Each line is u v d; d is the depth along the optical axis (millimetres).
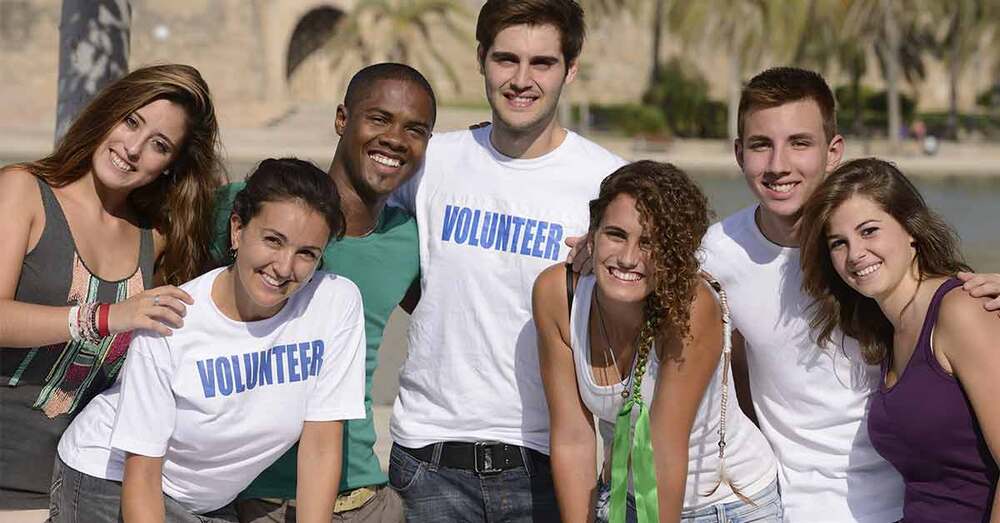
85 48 5145
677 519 3609
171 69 3854
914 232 3525
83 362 3865
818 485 3842
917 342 3492
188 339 3475
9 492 3922
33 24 43969
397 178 4016
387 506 4062
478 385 4094
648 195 3352
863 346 3684
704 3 40500
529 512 4145
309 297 3646
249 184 3467
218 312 3506
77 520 3650
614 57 51781
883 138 45500
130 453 3465
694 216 3395
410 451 4199
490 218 4113
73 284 3793
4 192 3732
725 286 3980
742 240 3959
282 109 44531
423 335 4191
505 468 4105
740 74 41125
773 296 3891
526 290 4055
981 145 45125
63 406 3898
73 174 3859
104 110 3783
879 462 3775
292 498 3906
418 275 4273
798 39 39875
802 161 3775
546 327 3734
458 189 4180
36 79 44188
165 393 3467
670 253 3354
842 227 3543
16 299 3754
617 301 3459
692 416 3547
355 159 3982
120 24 5227
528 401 4094
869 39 41875
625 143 40812
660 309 3420
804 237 3688
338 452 3699
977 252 18094
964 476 3469
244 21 46500
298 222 3379
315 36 49094
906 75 48906
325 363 3660
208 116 3957
